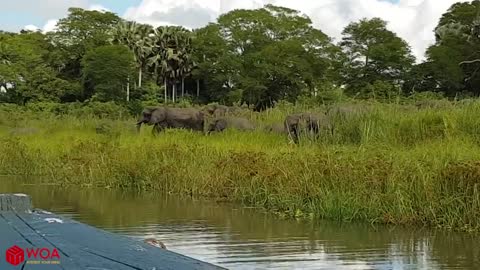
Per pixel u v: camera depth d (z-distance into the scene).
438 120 14.60
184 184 12.80
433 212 9.20
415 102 19.62
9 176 16.08
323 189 10.33
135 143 16.45
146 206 11.04
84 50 69.12
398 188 9.59
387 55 64.31
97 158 14.89
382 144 13.25
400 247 7.80
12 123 31.05
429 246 7.83
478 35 64.12
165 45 72.81
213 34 68.19
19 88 57.44
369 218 9.59
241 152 13.02
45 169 16.23
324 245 7.85
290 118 17.45
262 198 11.20
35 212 2.62
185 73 72.38
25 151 17.19
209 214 10.22
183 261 1.80
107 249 1.91
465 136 13.40
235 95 63.25
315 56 67.56
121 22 73.75
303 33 69.50
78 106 49.72
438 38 67.00
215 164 12.67
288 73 64.50
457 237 8.45
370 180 9.95
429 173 9.58
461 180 9.26
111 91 60.69
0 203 2.66
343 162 10.66
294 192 10.54
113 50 61.44
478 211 8.91
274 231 8.77
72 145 17.27
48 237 2.03
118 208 10.80
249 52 67.81
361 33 66.81
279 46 65.50
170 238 8.17
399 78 65.19
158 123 23.17
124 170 14.03
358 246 7.78
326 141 15.07
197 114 23.55
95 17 71.06
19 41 65.88
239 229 8.86
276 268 6.63
